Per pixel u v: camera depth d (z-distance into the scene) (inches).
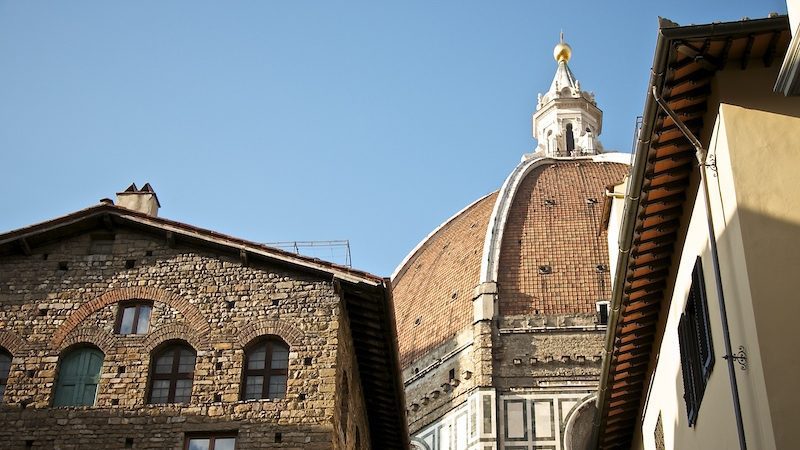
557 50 6156.5
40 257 1771.7
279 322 1695.4
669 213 1427.2
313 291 1716.3
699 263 1307.8
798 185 1167.0
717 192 1234.6
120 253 1768.0
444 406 4296.3
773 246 1140.5
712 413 1291.8
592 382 4131.4
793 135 1192.8
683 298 1443.2
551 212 4746.6
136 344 1692.9
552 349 4205.2
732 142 1195.9
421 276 5024.6
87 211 1780.3
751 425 1119.0
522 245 4564.5
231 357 1673.2
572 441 4055.1
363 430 1989.4
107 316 1720.0
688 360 1406.3
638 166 1332.4
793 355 1085.8
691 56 1208.8
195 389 1651.1
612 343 1727.4
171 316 1710.1
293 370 1657.2
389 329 1771.7
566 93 5935.0
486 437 4052.7
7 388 1667.1
